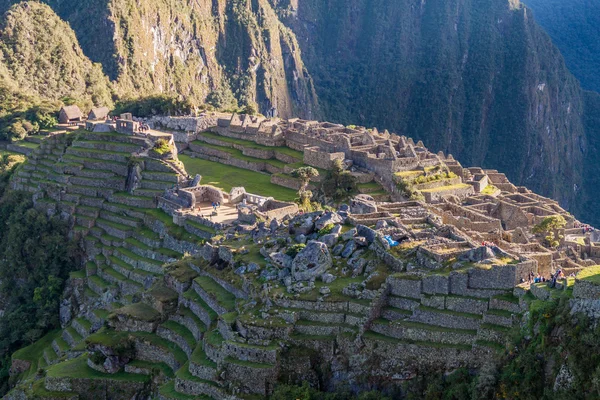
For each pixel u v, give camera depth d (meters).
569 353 66.12
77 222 164.75
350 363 79.44
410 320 79.00
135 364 98.62
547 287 73.00
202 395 82.94
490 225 117.25
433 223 96.00
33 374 122.75
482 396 69.81
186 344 94.38
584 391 64.31
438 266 81.56
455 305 77.56
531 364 68.38
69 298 150.38
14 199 183.62
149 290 108.44
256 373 80.38
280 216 130.50
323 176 176.25
